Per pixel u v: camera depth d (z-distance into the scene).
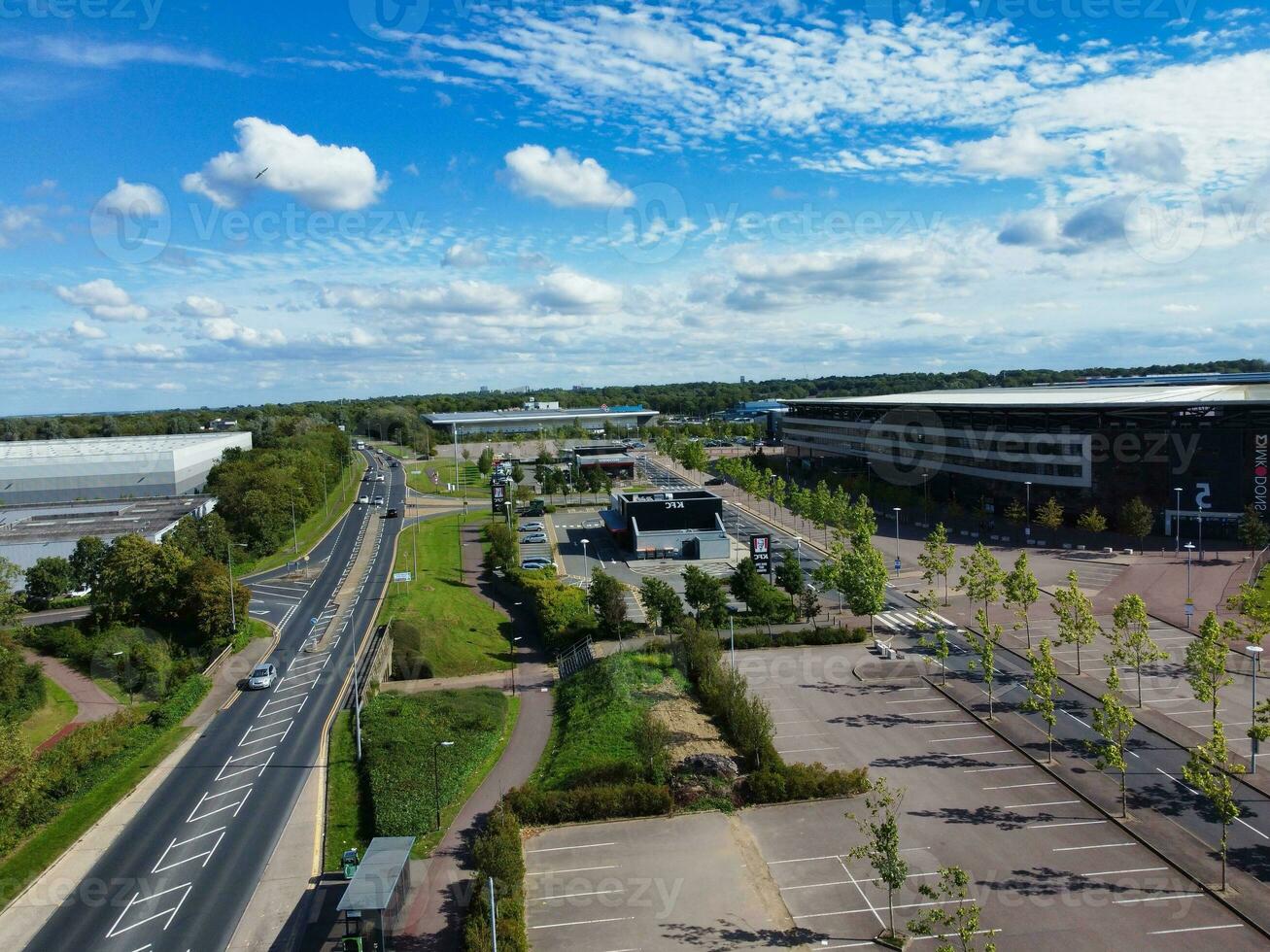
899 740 54.44
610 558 114.44
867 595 74.00
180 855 44.16
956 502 138.00
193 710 63.97
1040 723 56.03
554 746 57.44
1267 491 105.75
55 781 49.28
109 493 135.38
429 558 115.25
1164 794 45.94
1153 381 180.25
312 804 49.34
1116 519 115.88
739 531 130.38
